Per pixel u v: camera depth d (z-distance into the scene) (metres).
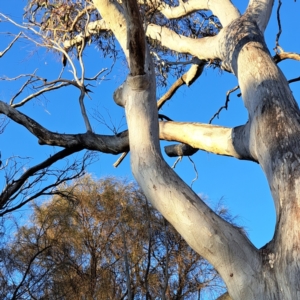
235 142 4.27
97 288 7.86
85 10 6.82
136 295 7.75
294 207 2.90
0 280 7.03
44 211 8.27
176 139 5.23
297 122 3.43
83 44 6.56
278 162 3.19
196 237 3.06
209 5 6.49
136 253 7.67
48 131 5.46
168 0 6.98
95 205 8.76
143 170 3.44
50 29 6.98
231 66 4.80
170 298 7.81
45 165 5.71
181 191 3.26
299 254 2.73
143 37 3.73
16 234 7.68
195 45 6.13
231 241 3.00
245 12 5.45
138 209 8.20
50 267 7.43
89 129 5.53
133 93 3.86
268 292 2.79
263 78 3.95
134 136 3.69
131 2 3.60
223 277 2.97
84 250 8.39
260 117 3.62
